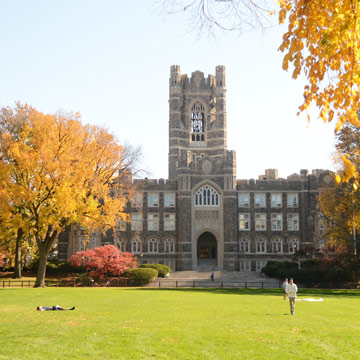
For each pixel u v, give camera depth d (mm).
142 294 39812
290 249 81750
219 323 21641
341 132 48938
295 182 83188
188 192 81000
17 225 42844
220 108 114750
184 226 80062
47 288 46938
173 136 114250
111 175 50469
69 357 14797
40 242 48844
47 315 24469
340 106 9125
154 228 82000
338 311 27750
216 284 64750
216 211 81250
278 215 82438
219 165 81938
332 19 8797
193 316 24281
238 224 82125
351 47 8859
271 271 71250
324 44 8734
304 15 9148
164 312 26078
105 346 16266
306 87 9367
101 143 49000
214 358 14820
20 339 17562
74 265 68125
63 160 43094
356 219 50531
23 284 57188
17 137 55688
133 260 68438
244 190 82812
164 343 16766
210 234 91000
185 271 76812
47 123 45344
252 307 29406
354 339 17891
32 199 41906
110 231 79625
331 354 15469
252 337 18000
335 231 56094
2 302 31750
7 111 57281
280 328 20234
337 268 62250
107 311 26422
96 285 60375
